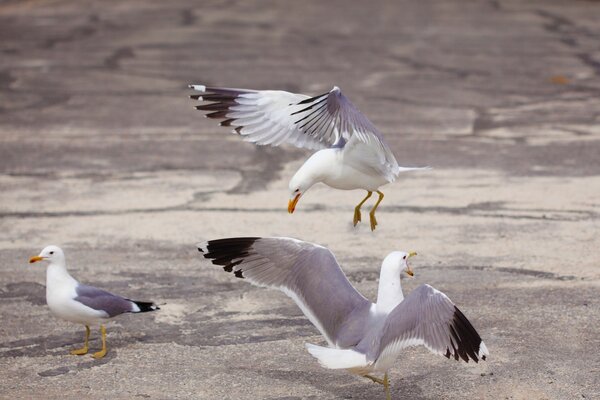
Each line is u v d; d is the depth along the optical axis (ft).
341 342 26.37
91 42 105.40
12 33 111.75
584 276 39.52
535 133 65.72
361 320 26.45
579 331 34.14
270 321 35.91
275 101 29.71
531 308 36.32
